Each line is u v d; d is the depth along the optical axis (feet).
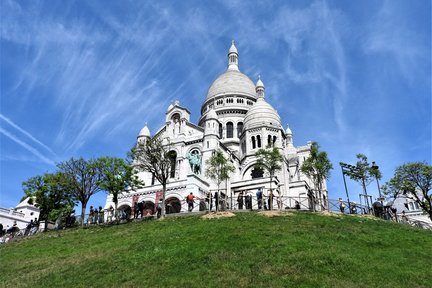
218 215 122.52
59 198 163.63
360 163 160.15
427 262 76.74
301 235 93.20
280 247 81.92
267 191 191.31
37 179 165.17
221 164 158.30
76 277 75.41
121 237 108.06
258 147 244.22
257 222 108.17
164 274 70.69
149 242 94.89
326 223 108.58
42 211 163.12
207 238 92.32
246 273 67.97
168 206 178.19
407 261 76.64
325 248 81.71
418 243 92.79
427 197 167.43
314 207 141.90
